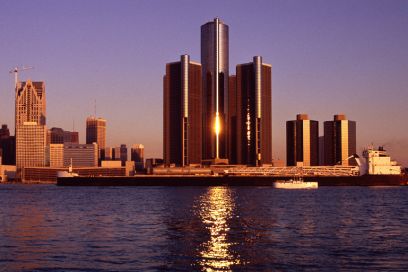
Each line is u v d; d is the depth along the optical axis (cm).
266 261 6838
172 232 9850
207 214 13900
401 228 10394
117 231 10062
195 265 6588
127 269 6353
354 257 7075
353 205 17125
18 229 10525
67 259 6969
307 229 10238
